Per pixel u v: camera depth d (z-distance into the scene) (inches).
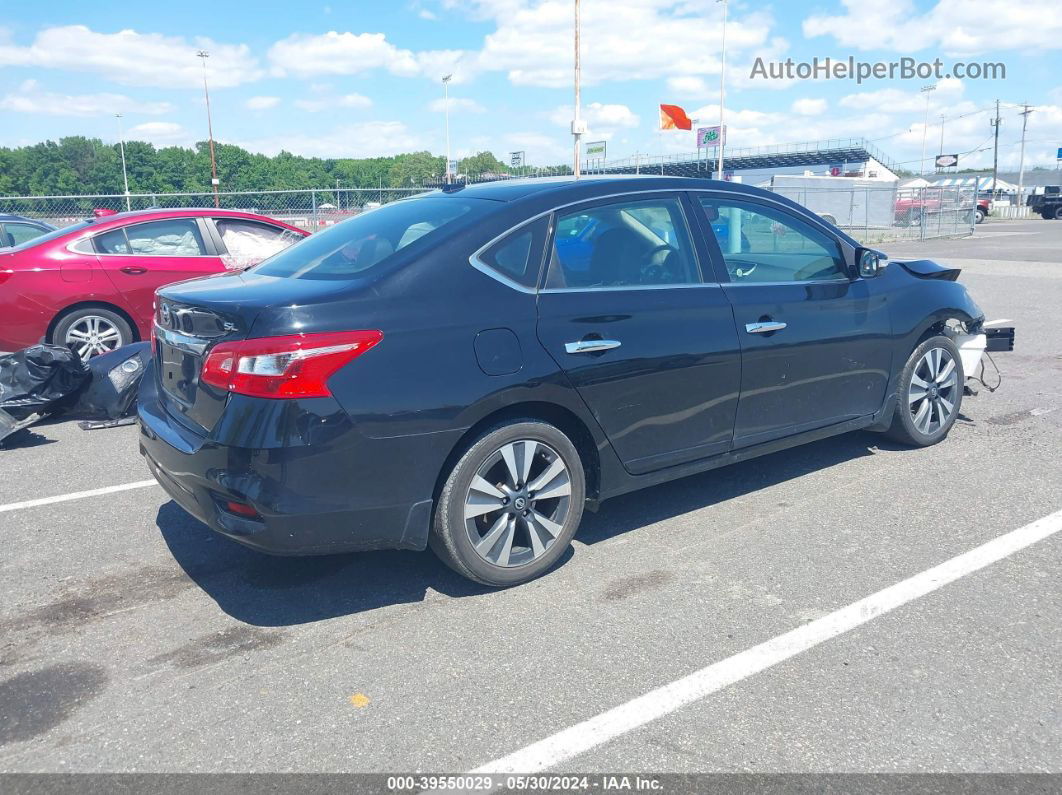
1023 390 280.1
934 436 216.7
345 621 137.8
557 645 128.8
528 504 145.9
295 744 107.0
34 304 287.9
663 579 149.6
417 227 149.7
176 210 319.3
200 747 106.7
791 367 176.2
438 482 138.3
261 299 128.4
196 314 133.4
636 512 180.9
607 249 154.6
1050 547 159.3
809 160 2613.2
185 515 185.8
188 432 134.4
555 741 106.6
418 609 141.2
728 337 164.1
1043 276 626.2
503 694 116.6
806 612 137.0
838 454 215.8
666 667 122.2
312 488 125.2
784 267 179.9
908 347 202.5
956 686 116.5
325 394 124.2
